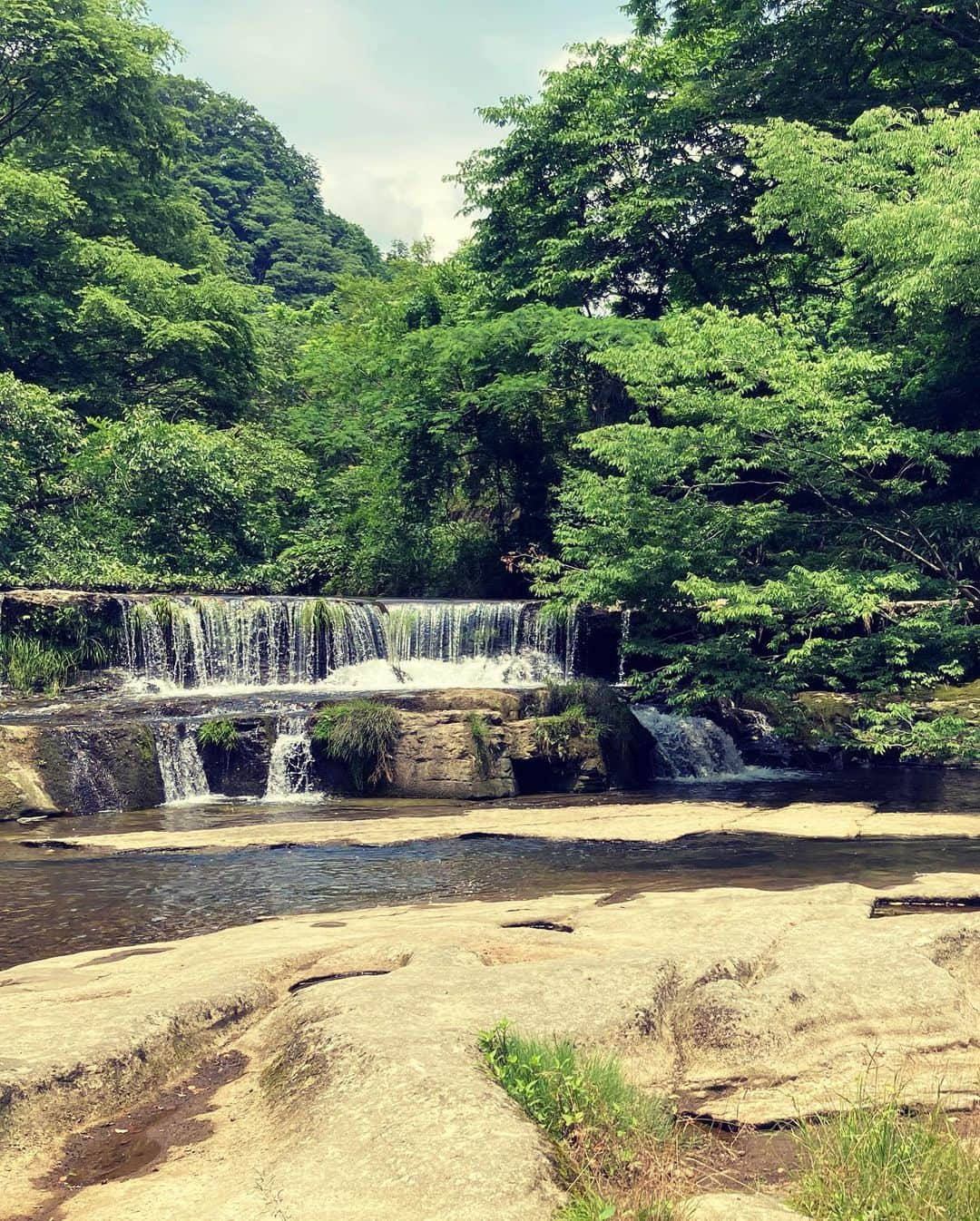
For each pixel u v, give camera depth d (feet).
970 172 55.16
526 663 87.15
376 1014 19.24
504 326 104.12
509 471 124.67
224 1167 16.12
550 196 110.93
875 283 65.72
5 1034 19.66
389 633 87.25
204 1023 21.16
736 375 63.72
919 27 90.33
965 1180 14.99
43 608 78.48
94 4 130.52
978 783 66.54
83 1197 15.39
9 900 39.70
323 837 49.88
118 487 108.17
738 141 99.14
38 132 135.23
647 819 53.31
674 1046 20.57
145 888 41.34
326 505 130.62
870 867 42.09
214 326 129.70
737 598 60.39
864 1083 19.24
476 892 39.83
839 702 76.13
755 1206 14.49
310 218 350.02
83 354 125.08
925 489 84.17
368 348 137.18
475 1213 13.57
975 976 24.54
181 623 81.05
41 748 58.80
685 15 101.65
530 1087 16.63
